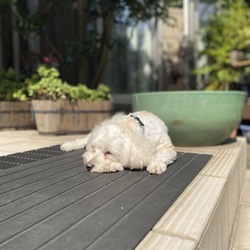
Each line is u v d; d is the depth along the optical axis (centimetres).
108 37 299
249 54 355
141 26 391
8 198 82
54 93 218
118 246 57
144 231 64
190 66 425
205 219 72
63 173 108
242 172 164
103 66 307
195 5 428
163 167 110
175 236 63
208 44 391
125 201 81
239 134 320
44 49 312
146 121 127
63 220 68
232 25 363
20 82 257
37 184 95
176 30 418
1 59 318
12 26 313
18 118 241
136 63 394
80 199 82
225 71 359
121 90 388
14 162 125
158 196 85
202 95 154
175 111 157
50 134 212
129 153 109
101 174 107
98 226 65
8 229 63
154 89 404
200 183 99
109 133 112
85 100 224
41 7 312
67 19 327
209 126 159
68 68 307
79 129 221
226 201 101
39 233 62
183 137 164
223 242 95
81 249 56
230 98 160
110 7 280
